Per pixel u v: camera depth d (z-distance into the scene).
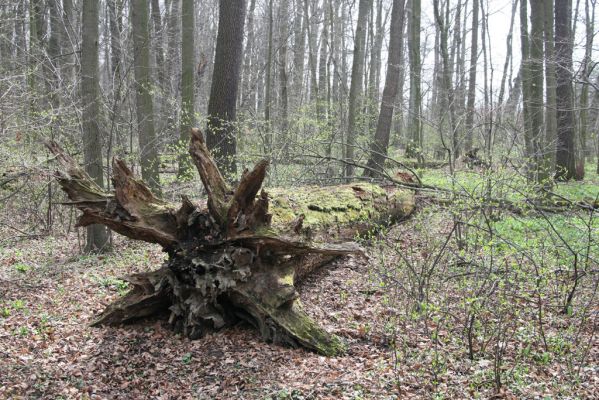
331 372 4.82
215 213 5.66
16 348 5.38
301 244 5.55
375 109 18.89
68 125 9.60
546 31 14.88
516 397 4.22
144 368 5.09
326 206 8.35
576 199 12.33
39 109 9.79
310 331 5.36
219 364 5.09
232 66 11.89
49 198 10.35
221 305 5.72
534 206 7.30
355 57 15.07
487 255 7.02
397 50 14.64
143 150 11.24
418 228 8.20
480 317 5.41
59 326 6.01
